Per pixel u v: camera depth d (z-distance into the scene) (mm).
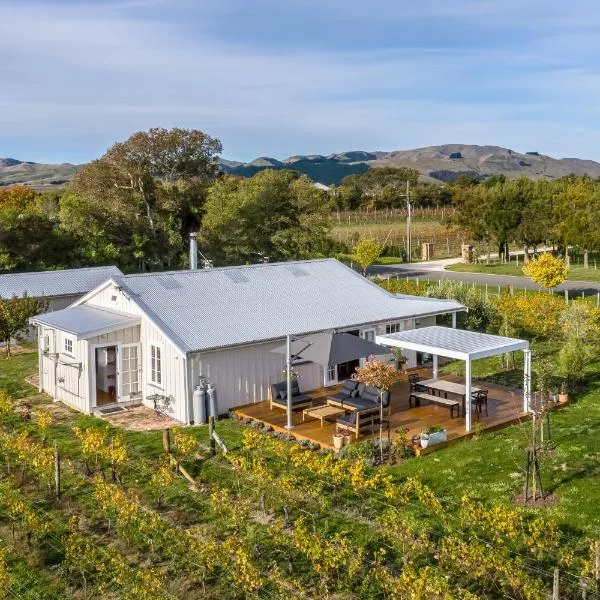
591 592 11172
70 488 16328
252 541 13062
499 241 62406
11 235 53000
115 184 63969
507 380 25172
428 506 14062
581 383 24172
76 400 23531
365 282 28625
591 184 74250
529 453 15250
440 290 35281
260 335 22859
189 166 69625
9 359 31250
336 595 11672
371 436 19344
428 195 115750
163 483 15703
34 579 12617
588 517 14117
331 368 24844
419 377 24938
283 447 17062
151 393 23172
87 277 39125
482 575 11492
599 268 59656
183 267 61312
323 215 62219
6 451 18484
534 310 32406
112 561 11898
